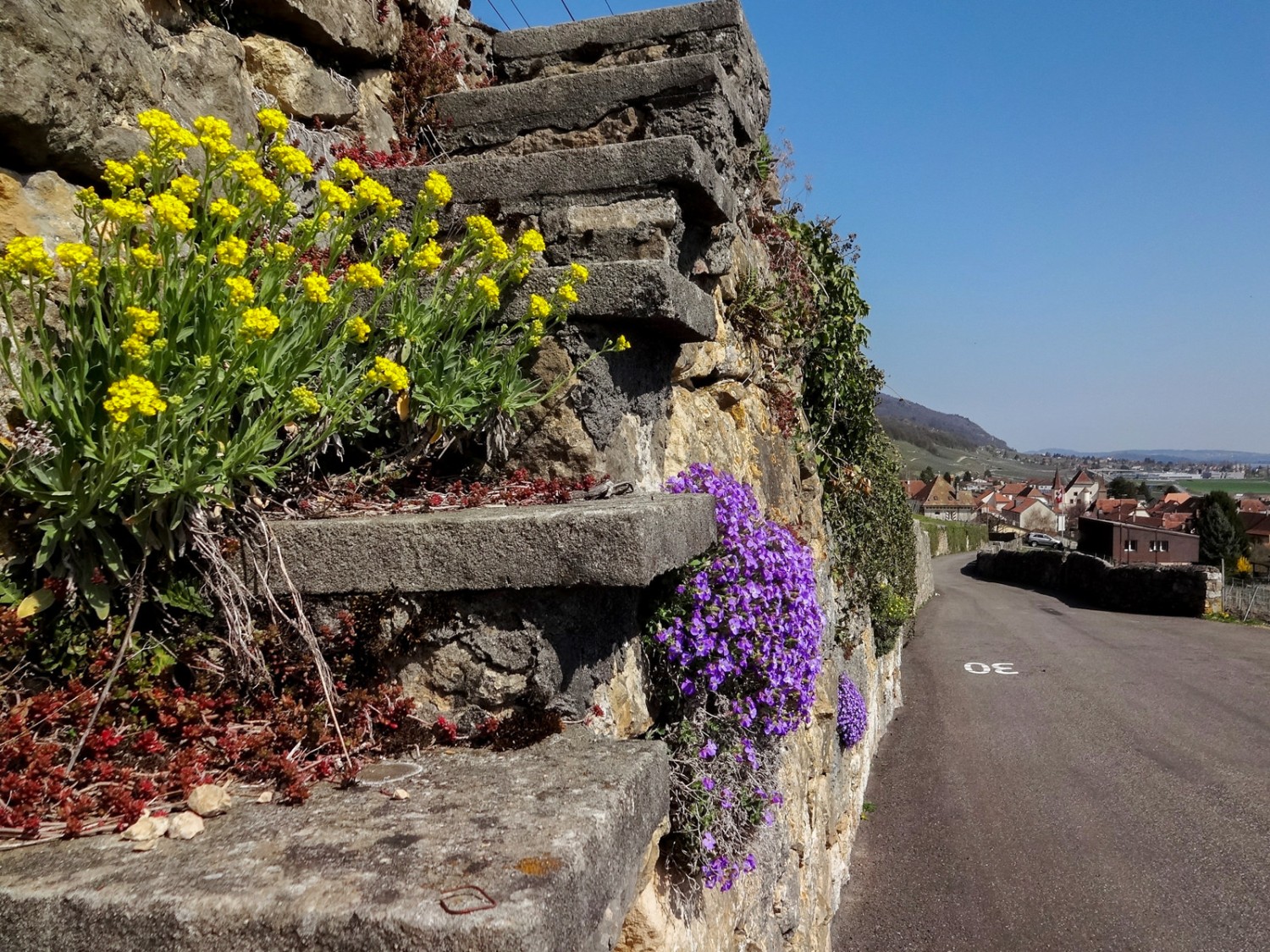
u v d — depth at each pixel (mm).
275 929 1290
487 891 1341
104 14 2309
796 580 3520
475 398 2820
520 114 3852
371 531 2145
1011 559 38156
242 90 2961
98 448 1888
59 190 2225
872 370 7875
